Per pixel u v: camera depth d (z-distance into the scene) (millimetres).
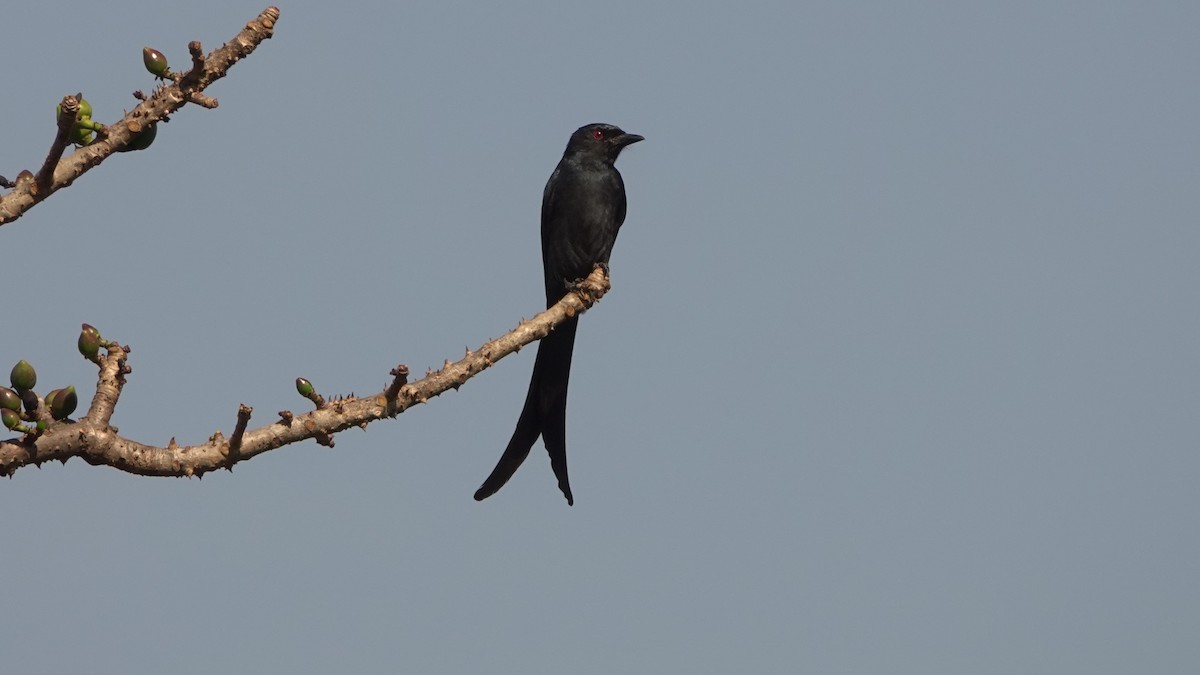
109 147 8906
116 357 8711
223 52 9016
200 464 8703
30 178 8781
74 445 8211
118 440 8406
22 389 8125
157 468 8562
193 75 8992
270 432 8930
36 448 8109
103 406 8445
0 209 8594
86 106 8953
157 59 8984
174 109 9000
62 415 8312
